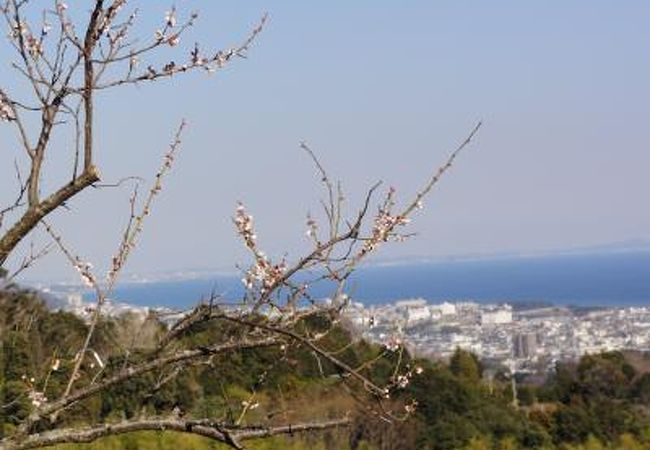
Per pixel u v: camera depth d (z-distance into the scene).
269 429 3.81
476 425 26.03
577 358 61.34
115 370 3.85
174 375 3.83
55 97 3.65
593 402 30.94
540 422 27.94
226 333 3.81
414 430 22.41
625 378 38.53
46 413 3.61
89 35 3.66
